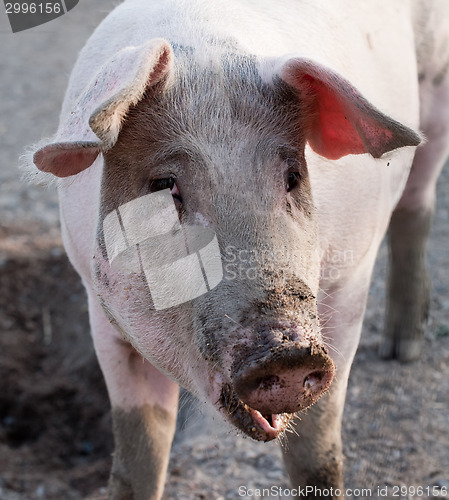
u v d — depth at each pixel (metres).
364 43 3.93
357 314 3.70
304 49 3.48
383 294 6.48
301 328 2.49
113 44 3.42
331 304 3.60
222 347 2.58
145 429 3.78
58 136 2.71
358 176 3.47
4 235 7.82
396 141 2.76
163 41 2.70
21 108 11.11
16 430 6.42
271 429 2.70
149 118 2.86
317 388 2.56
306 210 2.89
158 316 2.92
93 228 3.31
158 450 3.83
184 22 3.20
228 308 2.58
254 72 2.93
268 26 3.40
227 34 3.12
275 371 2.43
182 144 2.81
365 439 4.92
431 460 4.70
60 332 6.95
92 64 3.47
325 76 2.71
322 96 2.97
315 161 3.29
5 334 6.87
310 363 2.44
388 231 5.49
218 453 5.04
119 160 2.92
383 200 3.74
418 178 5.12
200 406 3.14
